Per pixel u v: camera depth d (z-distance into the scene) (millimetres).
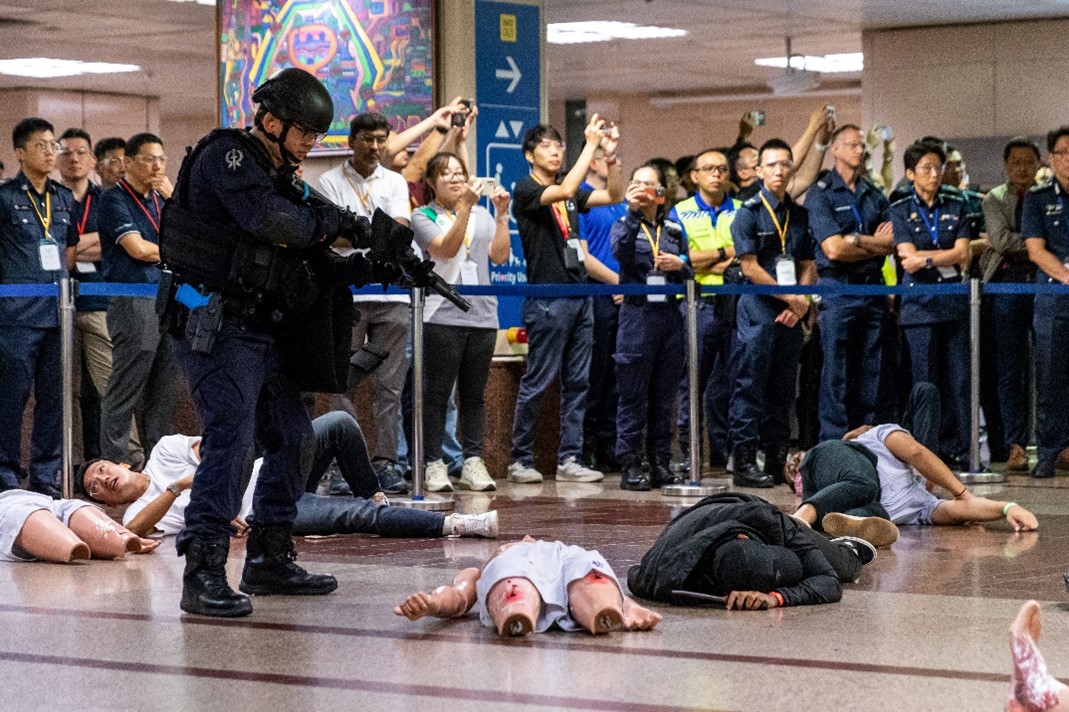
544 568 5648
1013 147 12477
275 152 6062
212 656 5234
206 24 19531
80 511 7621
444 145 11734
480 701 4555
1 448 10352
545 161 11008
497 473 11953
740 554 6070
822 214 11320
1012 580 6785
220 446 6078
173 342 6219
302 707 4516
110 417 10523
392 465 10219
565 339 11297
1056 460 11797
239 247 6000
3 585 6777
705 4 18391
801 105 28188
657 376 10984
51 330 10375
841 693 4637
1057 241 11805
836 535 7645
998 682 4781
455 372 10484
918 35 20438
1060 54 19734
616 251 10922
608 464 12305
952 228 11516
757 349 10930
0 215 10406
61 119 26234
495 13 12312
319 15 12398
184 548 6086
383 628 5711
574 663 5062
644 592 6219
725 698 4578
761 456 12188
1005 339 12523
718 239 12211
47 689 4781
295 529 8289
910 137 20547
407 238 6270
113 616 6004
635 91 28094
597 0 18078
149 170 10617
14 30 19891
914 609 6051
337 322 6324
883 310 11555
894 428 8664
